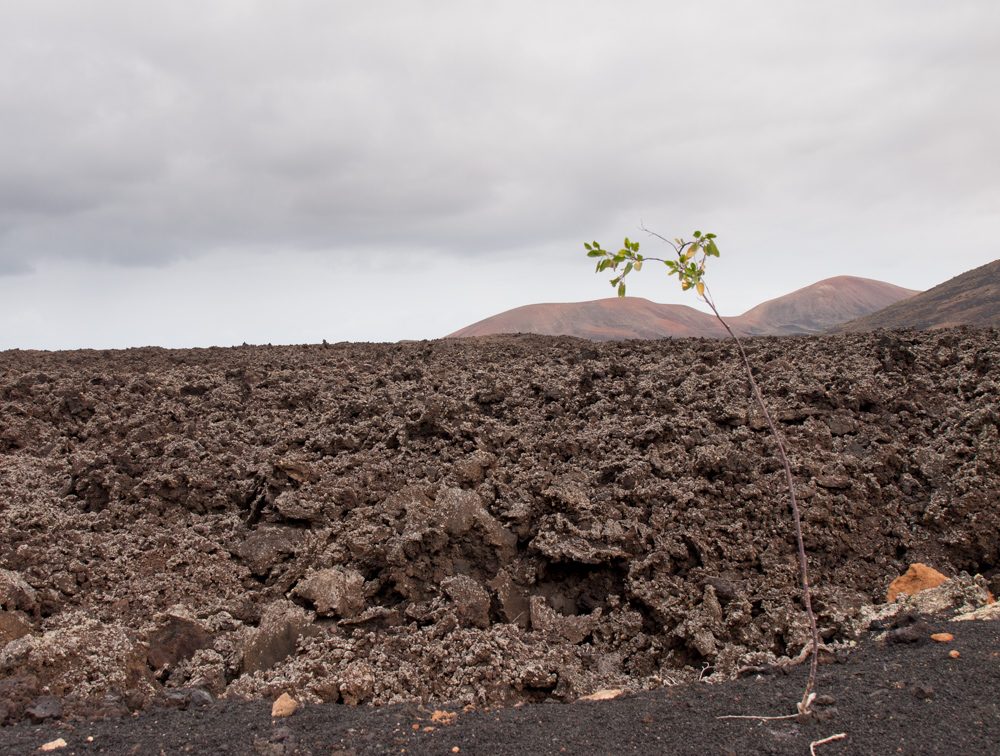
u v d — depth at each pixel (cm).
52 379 1475
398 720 476
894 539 780
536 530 795
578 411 1112
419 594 724
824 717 439
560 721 466
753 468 846
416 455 990
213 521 875
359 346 2069
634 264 449
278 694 530
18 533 786
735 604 659
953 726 416
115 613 682
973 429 927
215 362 1755
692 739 429
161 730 462
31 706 489
